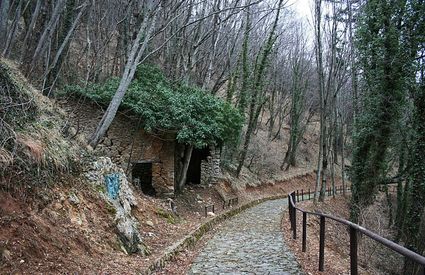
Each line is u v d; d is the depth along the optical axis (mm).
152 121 13867
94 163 8164
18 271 4070
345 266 7398
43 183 5863
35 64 10211
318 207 20688
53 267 4578
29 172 5590
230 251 8781
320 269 6660
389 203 20828
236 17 23500
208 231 12086
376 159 16891
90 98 13516
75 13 14672
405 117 16297
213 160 19359
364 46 16531
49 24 10062
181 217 12914
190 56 19734
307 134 47719
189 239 9391
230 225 13719
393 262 13758
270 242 9875
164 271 6719
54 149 6918
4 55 8859
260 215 16922
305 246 8531
